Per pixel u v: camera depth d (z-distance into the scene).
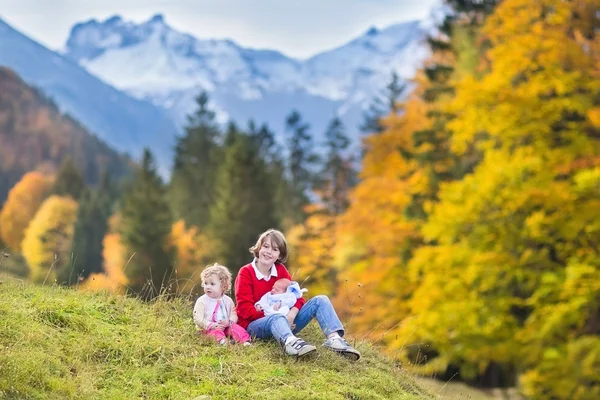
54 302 6.69
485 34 21.95
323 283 30.44
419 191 24.03
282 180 69.94
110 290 7.57
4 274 7.61
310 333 7.54
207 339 6.63
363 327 22.58
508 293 18.48
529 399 17.52
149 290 7.75
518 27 19.11
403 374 7.29
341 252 26.95
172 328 6.82
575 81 18.03
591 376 16.38
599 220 16.45
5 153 136.25
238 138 62.31
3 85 145.12
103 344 6.11
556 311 16.48
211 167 69.06
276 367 6.23
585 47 18.52
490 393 19.42
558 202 17.02
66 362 5.72
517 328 17.92
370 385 6.43
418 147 25.33
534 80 18.11
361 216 26.80
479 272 17.77
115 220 69.12
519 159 17.66
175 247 49.12
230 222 48.62
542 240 17.42
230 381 5.88
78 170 100.00
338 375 6.38
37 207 99.38
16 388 5.00
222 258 47.69
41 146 140.50
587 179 16.45
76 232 71.50
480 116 18.56
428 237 19.42
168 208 52.16
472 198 17.78
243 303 6.79
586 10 18.58
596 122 17.42
